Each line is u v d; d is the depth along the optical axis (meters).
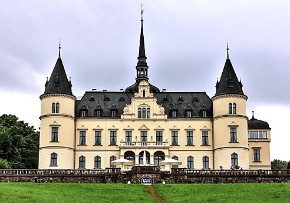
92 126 115.12
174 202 62.69
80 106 117.00
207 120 116.00
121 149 112.06
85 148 114.19
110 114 116.31
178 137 115.38
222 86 114.69
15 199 58.41
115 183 84.19
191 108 117.56
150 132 115.38
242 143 111.69
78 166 113.56
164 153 112.69
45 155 110.12
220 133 112.69
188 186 75.19
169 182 87.25
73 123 113.94
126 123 115.56
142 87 117.06
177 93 121.56
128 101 119.38
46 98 112.38
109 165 113.62
